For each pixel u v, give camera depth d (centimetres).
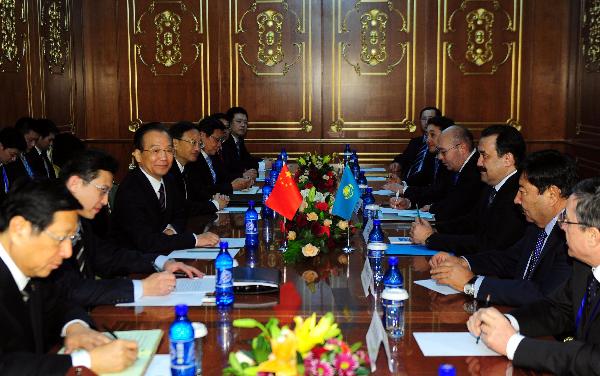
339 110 905
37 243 204
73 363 199
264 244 369
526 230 316
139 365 204
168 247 356
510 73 894
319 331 163
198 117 908
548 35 889
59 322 237
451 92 897
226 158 726
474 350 217
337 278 300
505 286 265
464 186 464
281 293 277
